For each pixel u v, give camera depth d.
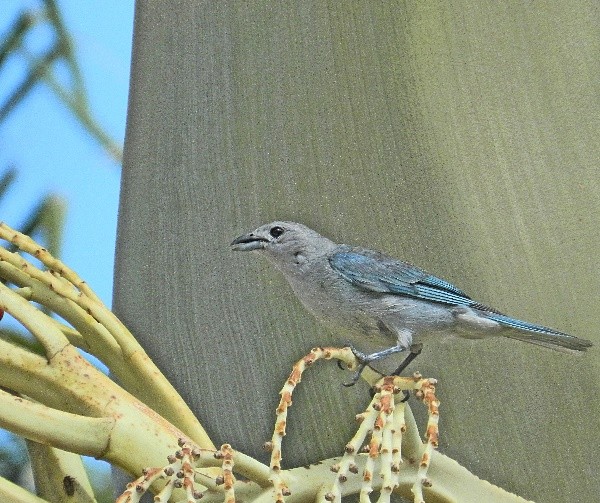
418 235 6.28
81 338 5.38
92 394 4.77
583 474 5.59
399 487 4.55
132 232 6.61
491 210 6.20
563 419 5.70
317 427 5.86
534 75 6.31
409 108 6.31
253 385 6.08
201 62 6.69
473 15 6.41
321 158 6.37
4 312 4.93
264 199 6.42
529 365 5.82
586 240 5.96
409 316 6.10
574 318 5.91
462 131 6.27
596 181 6.11
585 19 6.38
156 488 4.64
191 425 5.21
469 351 6.04
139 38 6.96
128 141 6.76
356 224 6.41
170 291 6.38
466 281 6.14
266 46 6.54
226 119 6.55
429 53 6.37
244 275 6.37
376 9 6.46
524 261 6.06
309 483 4.23
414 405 5.80
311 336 6.27
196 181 6.53
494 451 5.69
